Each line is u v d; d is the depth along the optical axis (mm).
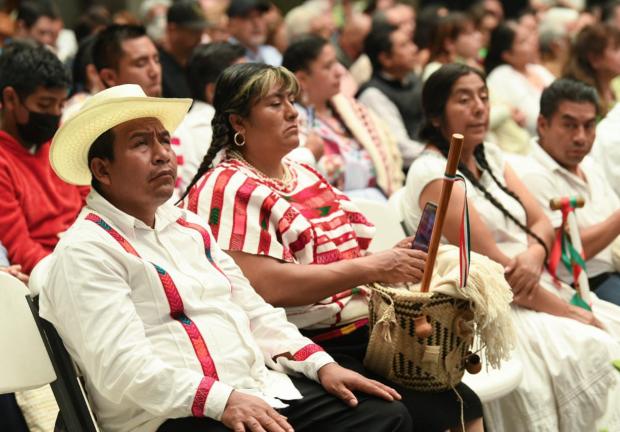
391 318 2688
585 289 3715
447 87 3641
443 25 6766
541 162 4016
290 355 2693
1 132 3502
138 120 2533
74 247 2410
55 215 3590
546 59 7633
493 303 2705
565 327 3480
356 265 2895
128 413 2498
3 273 2555
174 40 5508
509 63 6789
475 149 3758
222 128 3098
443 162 3629
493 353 2771
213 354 2516
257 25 6668
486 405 3355
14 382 2576
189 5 5465
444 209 2697
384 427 2559
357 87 6547
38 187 3555
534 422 3383
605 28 5410
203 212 2955
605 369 3416
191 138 4312
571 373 3410
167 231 2633
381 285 2891
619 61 5367
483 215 3639
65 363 2520
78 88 4832
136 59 4312
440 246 2967
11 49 3543
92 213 2516
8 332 2568
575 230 3727
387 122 5742
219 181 2980
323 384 2633
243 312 2686
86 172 2596
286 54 4867
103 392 2381
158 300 2490
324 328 3062
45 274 2564
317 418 2576
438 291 2670
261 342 2730
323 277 2885
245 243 2900
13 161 3498
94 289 2381
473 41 6809
